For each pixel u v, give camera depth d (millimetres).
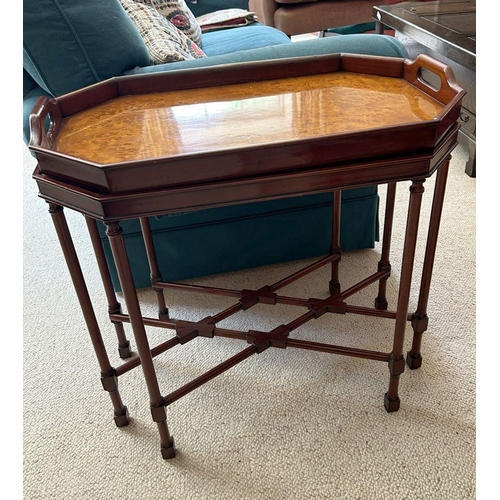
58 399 1143
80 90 997
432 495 866
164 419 940
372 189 1448
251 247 1477
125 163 688
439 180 918
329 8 3141
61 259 1719
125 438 1034
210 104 985
